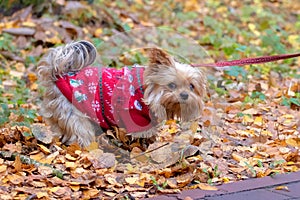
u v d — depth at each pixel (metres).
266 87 9.09
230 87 8.87
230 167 6.24
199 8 13.70
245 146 6.82
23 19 10.85
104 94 6.42
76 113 6.51
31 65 9.71
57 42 10.39
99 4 11.68
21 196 5.41
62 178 5.87
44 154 6.45
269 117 7.82
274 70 10.16
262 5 14.54
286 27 13.23
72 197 5.46
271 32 11.59
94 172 6.06
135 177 5.95
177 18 12.70
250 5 14.33
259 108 8.12
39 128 6.79
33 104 8.16
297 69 10.44
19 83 9.02
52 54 6.67
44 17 10.92
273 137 7.12
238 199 5.30
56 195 5.46
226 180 5.85
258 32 12.23
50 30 10.61
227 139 6.97
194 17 12.85
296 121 7.62
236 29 12.24
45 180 5.75
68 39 10.51
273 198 5.32
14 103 8.00
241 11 13.70
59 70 6.57
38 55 10.06
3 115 7.27
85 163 6.26
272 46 11.24
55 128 6.76
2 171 5.88
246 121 7.61
